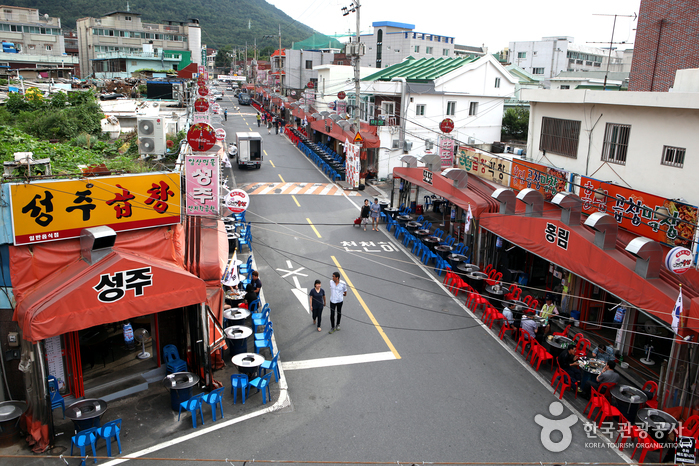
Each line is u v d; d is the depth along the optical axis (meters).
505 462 9.58
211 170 13.27
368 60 85.38
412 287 18.23
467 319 15.82
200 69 60.94
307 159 43.25
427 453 9.77
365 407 11.20
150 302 10.05
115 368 11.98
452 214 23.91
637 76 23.88
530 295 16.75
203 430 10.23
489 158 25.89
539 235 15.16
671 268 11.03
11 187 9.55
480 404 11.45
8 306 9.97
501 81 37.62
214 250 12.70
